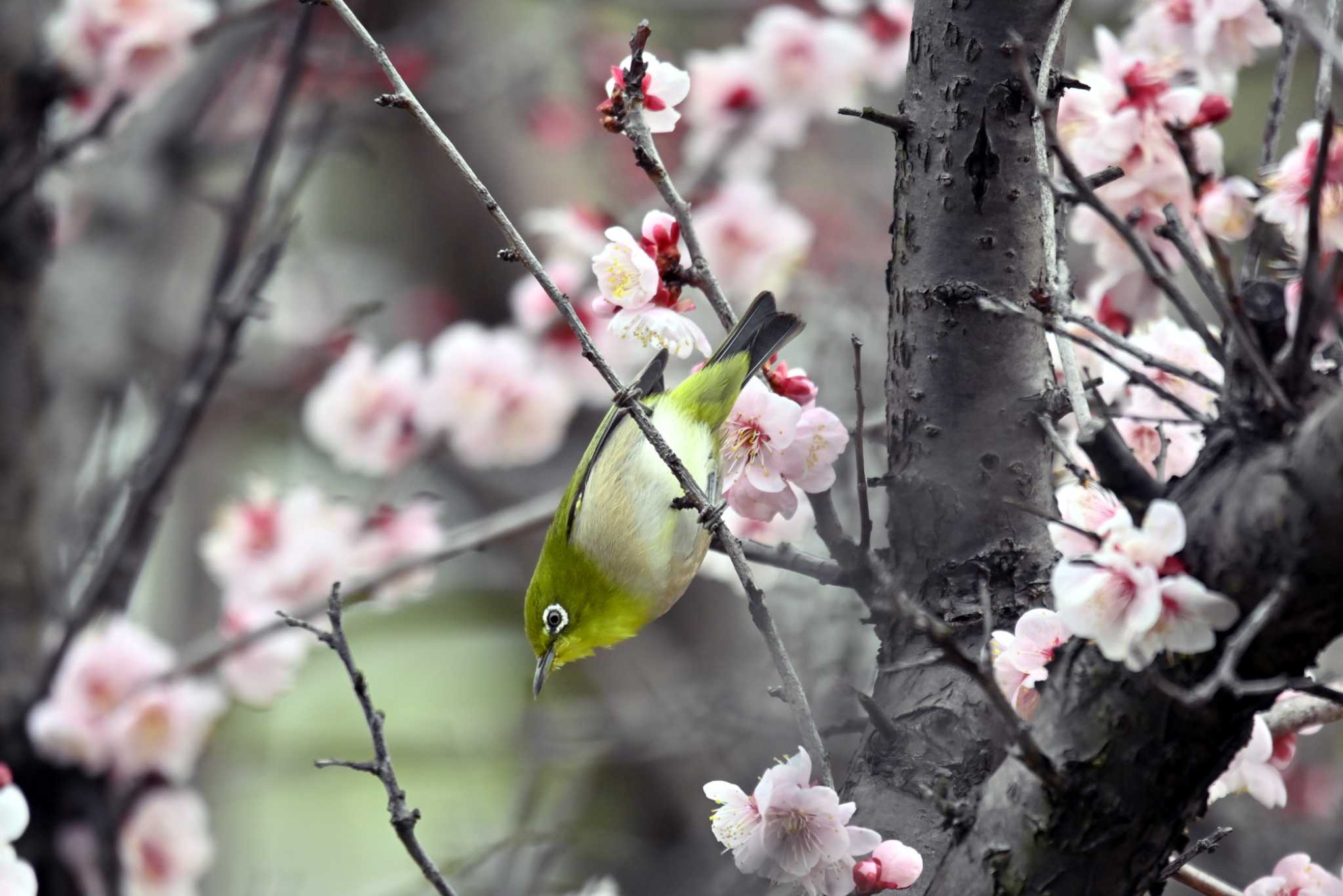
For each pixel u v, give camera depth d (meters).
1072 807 4.92
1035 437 6.19
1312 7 5.81
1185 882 6.14
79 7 10.90
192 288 16.06
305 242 18.52
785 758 6.19
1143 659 4.53
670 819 16.92
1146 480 4.87
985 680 4.64
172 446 10.23
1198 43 7.12
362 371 13.24
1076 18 14.10
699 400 8.51
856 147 20.34
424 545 12.62
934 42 6.34
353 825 17.55
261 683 12.08
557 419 13.09
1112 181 6.21
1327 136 4.35
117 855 10.93
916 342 6.32
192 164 14.34
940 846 5.68
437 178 19.45
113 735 10.98
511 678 19.06
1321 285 4.53
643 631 17.77
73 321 13.09
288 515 12.70
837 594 11.73
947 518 6.17
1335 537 4.30
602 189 19.50
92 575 10.51
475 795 17.30
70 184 14.60
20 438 11.05
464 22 18.48
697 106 12.93
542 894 11.84
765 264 12.66
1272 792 5.91
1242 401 4.72
